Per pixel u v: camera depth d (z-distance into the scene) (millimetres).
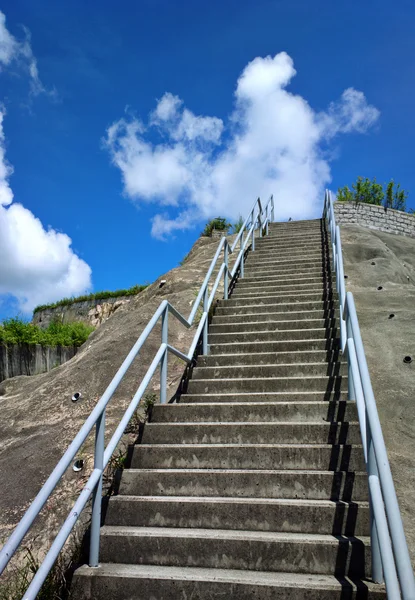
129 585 2764
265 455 3668
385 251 10602
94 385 5734
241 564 2887
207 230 15086
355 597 2518
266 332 5836
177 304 8039
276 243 10586
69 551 3244
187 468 3768
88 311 18031
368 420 2525
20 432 5148
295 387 4684
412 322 5996
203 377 5168
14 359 9695
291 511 3100
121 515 3320
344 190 19484
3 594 3010
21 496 4148
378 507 2338
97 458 2984
